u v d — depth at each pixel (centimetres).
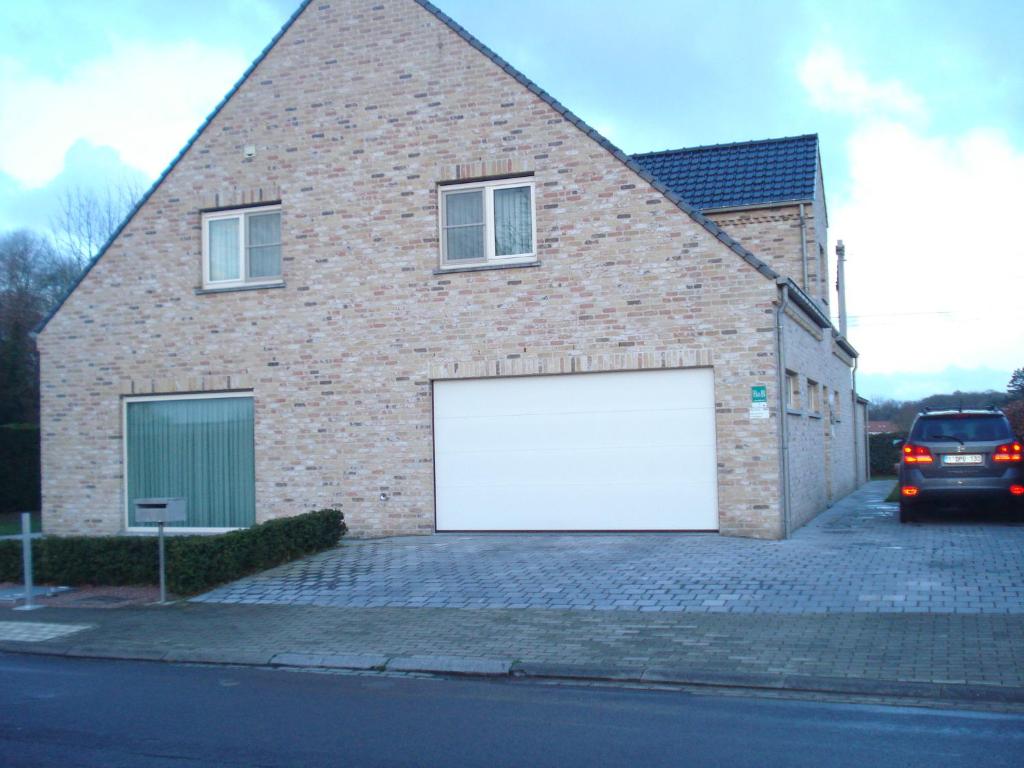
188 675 860
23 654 972
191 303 1675
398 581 1191
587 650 858
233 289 1648
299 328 1611
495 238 1533
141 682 833
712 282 1406
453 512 1527
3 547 1325
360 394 1575
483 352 1514
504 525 1505
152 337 1694
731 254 1399
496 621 977
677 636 887
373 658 870
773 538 1366
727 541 1352
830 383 2036
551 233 1484
